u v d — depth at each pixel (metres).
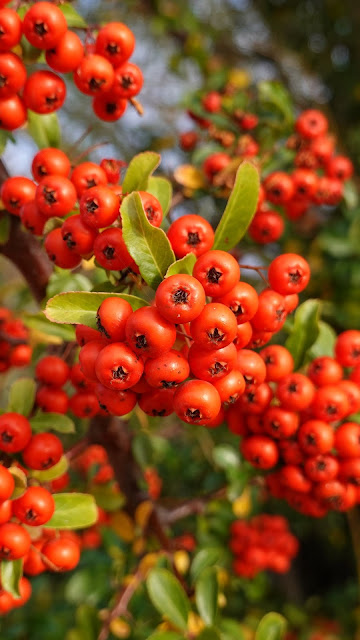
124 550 0.29
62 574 0.45
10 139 0.21
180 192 0.27
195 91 0.30
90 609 0.24
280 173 0.25
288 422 0.20
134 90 0.21
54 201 0.18
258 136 0.29
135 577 0.25
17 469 0.18
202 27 0.48
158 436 0.36
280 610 0.43
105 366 0.16
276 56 0.53
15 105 0.20
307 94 0.52
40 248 0.22
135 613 0.26
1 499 0.18
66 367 0.21
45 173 0.19
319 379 0.20
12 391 0.20
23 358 0.25
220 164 0.26
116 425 0.24
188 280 0.16
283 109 0.28
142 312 0.16
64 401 0.21
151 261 0.17
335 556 0.60
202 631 0.21
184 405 0.17
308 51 0.50
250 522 0.34
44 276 0.22
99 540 0.32
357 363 0.21
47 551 0.20
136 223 0.17
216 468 0.34
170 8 0.46
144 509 0.25
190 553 0.30
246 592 0.35
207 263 0.17
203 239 0.17
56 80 0.20
